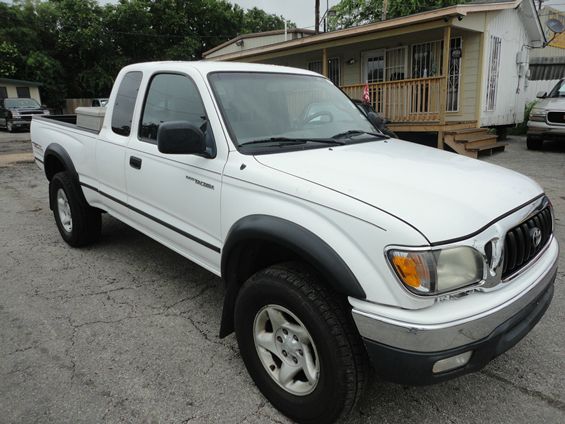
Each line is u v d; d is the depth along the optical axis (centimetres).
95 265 445
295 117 321
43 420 240
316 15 2289
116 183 379
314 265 211
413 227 189
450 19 1020
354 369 209
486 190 231
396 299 191
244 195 252
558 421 240
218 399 257
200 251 298
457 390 265
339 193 214
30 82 2958
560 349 303
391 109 1182
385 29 1143
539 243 243
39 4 3353
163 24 3766
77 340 314
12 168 1055
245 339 254
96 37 3416
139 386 267
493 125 1288
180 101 313
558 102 1105
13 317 346
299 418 233
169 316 348
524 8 1288
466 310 192
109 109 393
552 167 922
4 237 533
